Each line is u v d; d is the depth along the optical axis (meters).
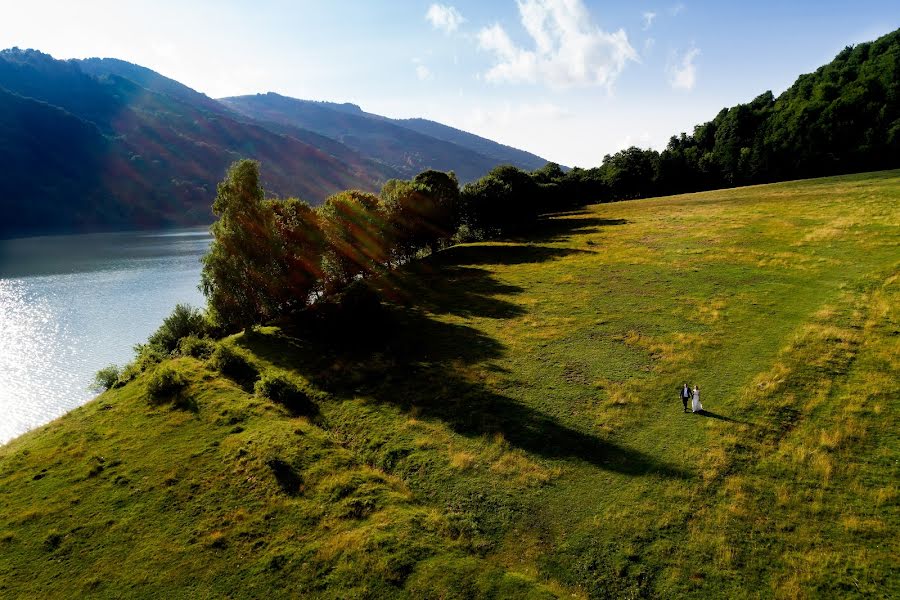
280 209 54.62
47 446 29.88
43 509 23.89
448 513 23.08
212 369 39.09
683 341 37.81
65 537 22.08
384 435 29.52
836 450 24.25
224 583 19.31
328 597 18.44
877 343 33.03
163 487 25.03
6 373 60.47
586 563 19.73
